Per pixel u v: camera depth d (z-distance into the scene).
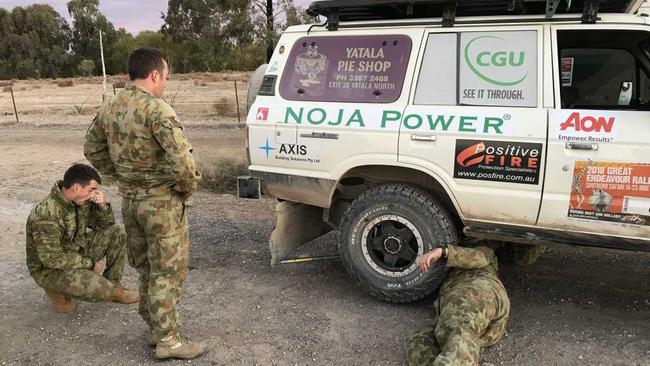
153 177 3.36
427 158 4.12
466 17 4.16
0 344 3.83
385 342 3.82
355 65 4.44
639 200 3.63
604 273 4.91
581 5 3.99
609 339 3.79
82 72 71.88
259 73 5.13
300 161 4.56
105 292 4.09
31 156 12.23
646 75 3.99
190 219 6.86
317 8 4.46
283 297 4.56
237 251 5.69
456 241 4.19
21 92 35.75
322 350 3.73
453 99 4.12
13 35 76.38
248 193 4.84
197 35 53.66
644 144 3.59
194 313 4.27
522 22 3.98
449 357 3.11
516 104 3.94
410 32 4.29
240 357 3.64
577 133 3.74
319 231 5.29
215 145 13.40
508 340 3.82
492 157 3.94
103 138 3.48
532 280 4.79
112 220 4.39
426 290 4.23
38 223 3.89
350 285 4.80
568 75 4.06
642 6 4.72
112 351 3.73
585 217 3.78
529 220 3.94
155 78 3.38
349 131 4.33
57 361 3.62
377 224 4.37
